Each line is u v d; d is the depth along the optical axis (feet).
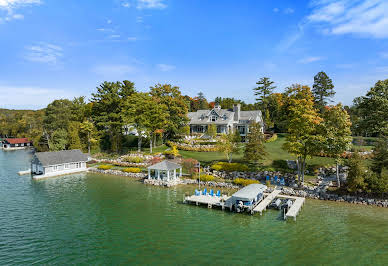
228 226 101.55
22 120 487.61
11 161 271.28
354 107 308.19
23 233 95.30
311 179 153.48
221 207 122.93
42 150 302.04
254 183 146.82
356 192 130.00
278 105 339.36
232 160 194.39
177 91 278.67
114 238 91.15
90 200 135.33
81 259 77.15
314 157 184.75
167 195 144.25
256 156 166.61
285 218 107.76
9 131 501.97
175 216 112.47
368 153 176.04
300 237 91.40
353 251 81.61
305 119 138.51
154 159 215.92
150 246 85.15
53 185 168.45
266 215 113.60
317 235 92.79
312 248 83.56
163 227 100.68
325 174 160.25
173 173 178.81
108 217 111.24
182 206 125.70
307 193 137.59
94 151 283.38
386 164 131.95
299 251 81.71
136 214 114.83
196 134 292.20
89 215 113.70
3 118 555.69
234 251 81.76
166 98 266.77
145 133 246.68
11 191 153.58
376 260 76.38
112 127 279.90
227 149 178.70
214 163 188.85
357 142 205.77
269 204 125.80
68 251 81.97
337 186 139.95
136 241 88.84
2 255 79.46
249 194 118.01
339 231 95.86
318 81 292.81
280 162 179.63
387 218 107.65
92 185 168.25
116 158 243.81
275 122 333.83
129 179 186.50
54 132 286.25
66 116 326.03
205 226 101.60
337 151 136.67
